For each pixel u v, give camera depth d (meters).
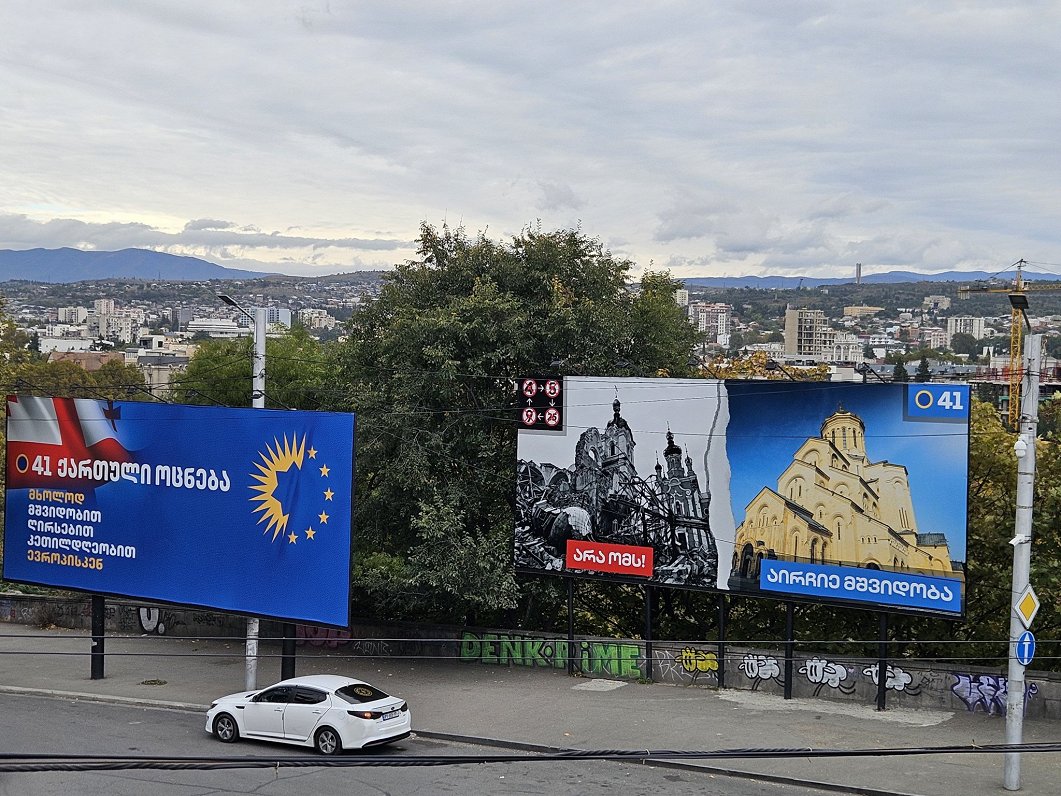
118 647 33.03
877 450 23.73
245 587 25.50
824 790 18.70
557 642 28.67
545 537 27.66
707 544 25.69
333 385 35.56
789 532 24.72
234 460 25.75
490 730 22.52
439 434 29.80
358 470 31.27
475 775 19.55
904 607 23.39
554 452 27.59
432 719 23.42
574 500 27.31
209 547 26.05
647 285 37.69
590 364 30.58
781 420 24.88
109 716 24.45
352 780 19.17
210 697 26.19
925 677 24.14
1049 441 26.42
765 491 25.02
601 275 32.75
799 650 27.34
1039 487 25.80
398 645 30.89
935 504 23.09
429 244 33.19
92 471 27.89
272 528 25.17
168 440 26.70
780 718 23.22
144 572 27.06
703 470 25.77
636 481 26.56
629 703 24.75
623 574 26.73
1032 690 23.17
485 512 30.61
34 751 20.97
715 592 25.64
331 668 29.30
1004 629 27.25
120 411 27.45
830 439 24.28
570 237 32.81
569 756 11.80
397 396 30.28
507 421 30.34
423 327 29.77
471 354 30.47
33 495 28.91
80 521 28.11
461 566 27.44
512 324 30.03
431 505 28.84
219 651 32.12
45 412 28.70
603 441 27.00
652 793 18.30
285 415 25.09
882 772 19.38
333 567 24.33
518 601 32.09
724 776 19.58
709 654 26.62
